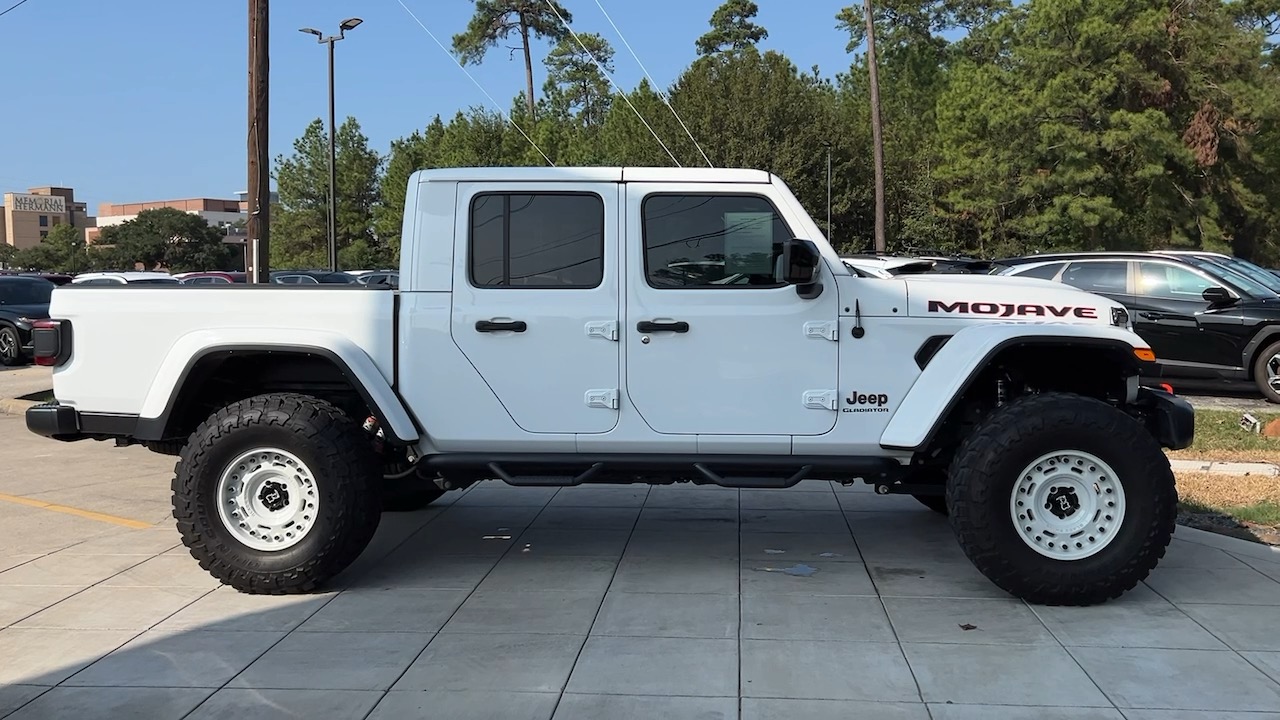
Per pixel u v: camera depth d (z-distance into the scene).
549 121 45.81
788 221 4.83
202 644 4.28
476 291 4.90
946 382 4.68
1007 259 12.68
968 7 59.22
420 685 3.83
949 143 37.34
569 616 4.59
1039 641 4.23
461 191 4.93
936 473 5.68
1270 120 29.73
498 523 6.40
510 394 4.89
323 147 56.78
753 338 4.80
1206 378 10.78
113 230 94.75
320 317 4.96
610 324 4.83
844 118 43.34
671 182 4.87
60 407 5.13
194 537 4.87
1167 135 28.25
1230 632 4.32
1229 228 32.09
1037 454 4.52
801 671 3.93
